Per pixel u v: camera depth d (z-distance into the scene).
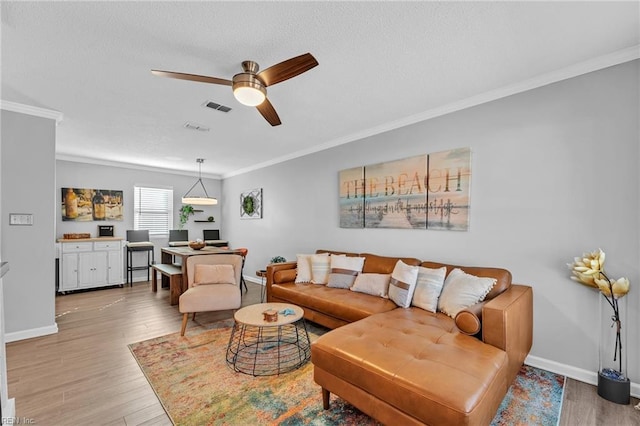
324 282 3.65
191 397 2.01
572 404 1.93
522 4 1.60
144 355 2.64
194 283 3.70
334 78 2.45
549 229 2.40
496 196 2.69
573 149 2.29
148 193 6.43
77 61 2.18
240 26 1.79
